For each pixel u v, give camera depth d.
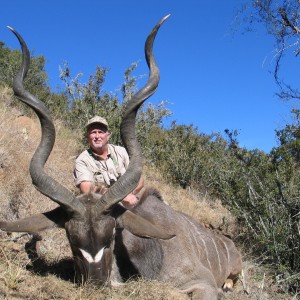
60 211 2.54
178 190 6.25
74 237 2.40
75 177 3.34
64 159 5.59
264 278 3.57
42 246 3.17
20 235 3.17
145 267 2.82
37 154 2.54
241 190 4.79
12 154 4.59
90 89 6.41
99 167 3.37
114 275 2.70
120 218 2.59
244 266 3.86
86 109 6.27
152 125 6.96
